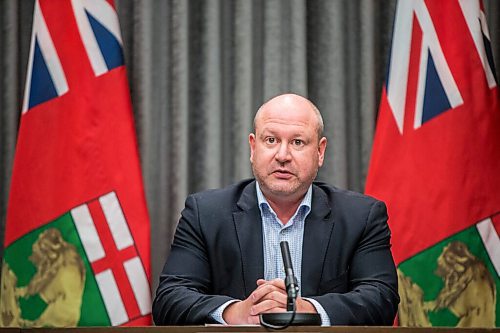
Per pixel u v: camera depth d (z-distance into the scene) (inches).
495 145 318.3
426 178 315.6
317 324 184.7
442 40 323.9
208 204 251.4
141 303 313.6
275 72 365.7
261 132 241.3
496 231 314.3
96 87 321.1
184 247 245.6
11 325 315.0
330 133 366.3
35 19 326.6
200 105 366.3
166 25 368.5
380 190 317.7
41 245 315.0
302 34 363.6
